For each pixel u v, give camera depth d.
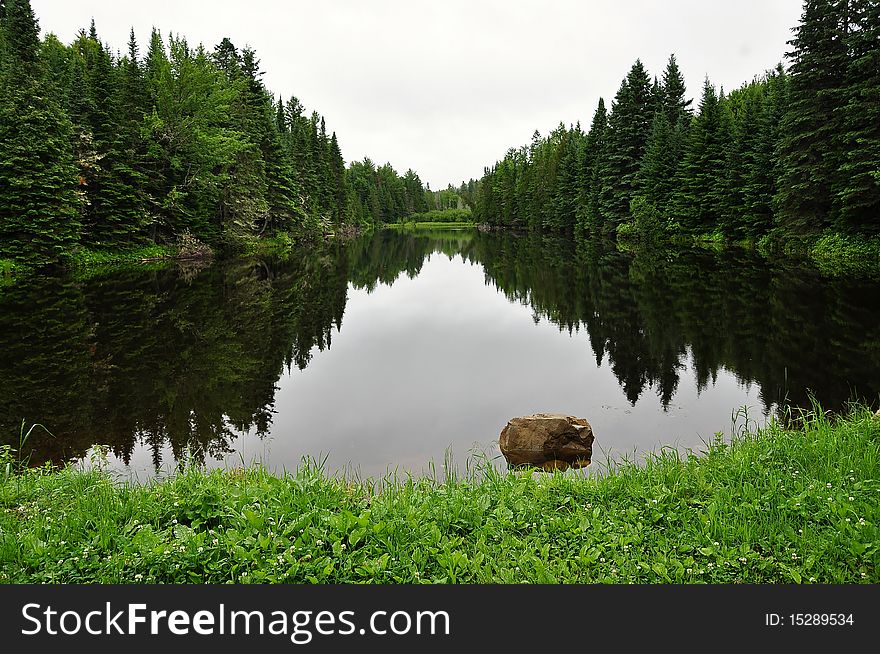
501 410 10.03
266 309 20.92
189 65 39.38
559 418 7.83
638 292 22.78
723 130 39.25
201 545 4.34
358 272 35.31
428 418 9.67
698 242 40.62
